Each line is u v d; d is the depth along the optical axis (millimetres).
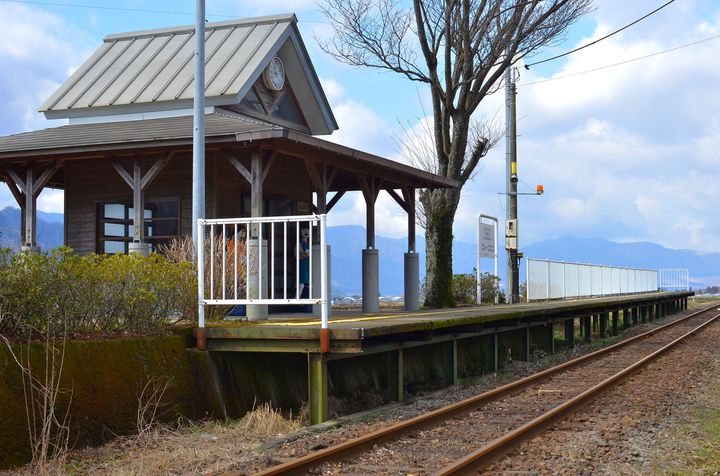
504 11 21203
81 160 16422
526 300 26969
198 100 11258
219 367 9469
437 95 22422
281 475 5941
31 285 7836
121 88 17016
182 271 9891
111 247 16234
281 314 14734
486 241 25594
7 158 14242
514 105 27828
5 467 6734
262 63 16688
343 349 8883
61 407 7426
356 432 7996
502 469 6344
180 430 8422
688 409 9367
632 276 40500
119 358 8234
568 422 8422
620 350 17125
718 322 26766
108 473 6559
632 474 6199
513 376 13648
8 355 7074
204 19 11359
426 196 22594
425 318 12234
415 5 21656
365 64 22047
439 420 8578
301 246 16875
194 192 11211
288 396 10328
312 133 19625
